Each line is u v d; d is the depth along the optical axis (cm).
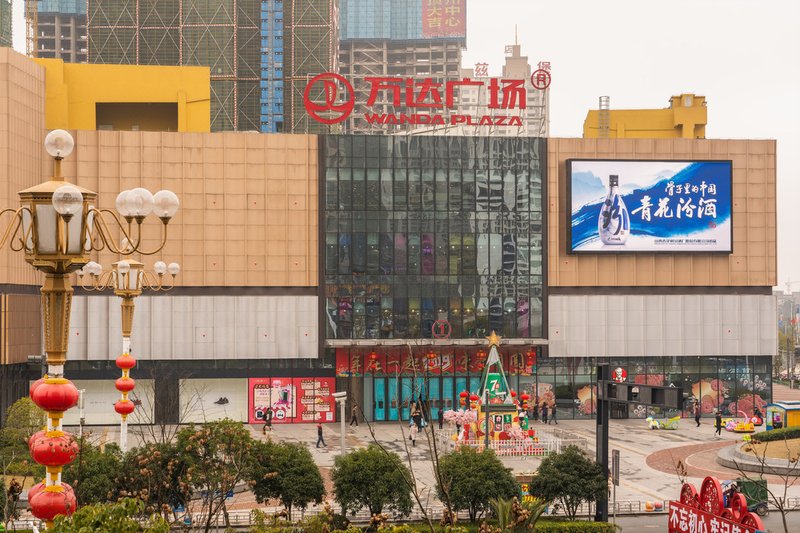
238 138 10656
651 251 11125
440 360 10850
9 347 9369
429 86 11025
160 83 11162
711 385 11275
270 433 9431
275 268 10700
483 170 10988
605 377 5600
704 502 4762
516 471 6838
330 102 10875
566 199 11019
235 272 10631
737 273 11306
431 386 10806
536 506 4681
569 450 5769
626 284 11156
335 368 10769
